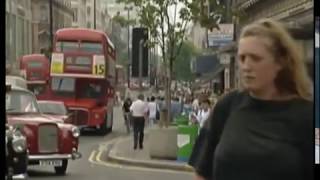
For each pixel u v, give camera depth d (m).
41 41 97.06
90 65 39.72
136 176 19.69
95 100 40.09
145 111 28.61
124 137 38.91
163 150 23.41
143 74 26.12
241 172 4.07
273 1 36.81
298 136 4.04
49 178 18.81
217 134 4.35
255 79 4.12
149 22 27.42
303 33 4.21
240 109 4.21
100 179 18.88
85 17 153.62
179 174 20.27
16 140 12.84
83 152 28.53
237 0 42.56
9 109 18.16
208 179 4.41
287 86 4.12
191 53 101.94
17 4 77.88
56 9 105.75
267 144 4.04
